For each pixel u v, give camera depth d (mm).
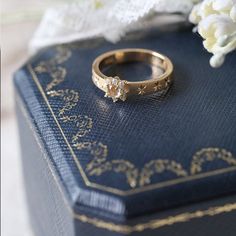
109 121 172
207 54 199
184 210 154
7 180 240
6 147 252
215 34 169
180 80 186
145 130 168
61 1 242
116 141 165
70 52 205
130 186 154
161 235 155
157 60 192
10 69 270
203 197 154
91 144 165
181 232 157
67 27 212
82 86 186
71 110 177
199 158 160
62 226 170
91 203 153
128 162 159
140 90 177
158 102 177
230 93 181
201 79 187
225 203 157
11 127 261
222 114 173
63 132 171
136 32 212
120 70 191
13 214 228
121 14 188
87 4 209
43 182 183
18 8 255
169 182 154
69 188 157
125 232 152
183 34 212
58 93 185
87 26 212
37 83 191
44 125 176
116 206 151
